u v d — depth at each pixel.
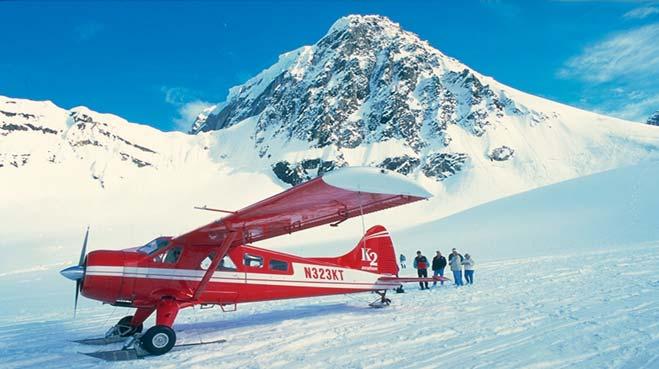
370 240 10.66
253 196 127.56
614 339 5.94
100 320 11.68
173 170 156.00
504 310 8.72
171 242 8.12
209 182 143.88
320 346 6.93
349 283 10.09
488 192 117.06
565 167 127.62
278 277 9.20
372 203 7.45
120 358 6.95
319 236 83.50
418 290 14.07
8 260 68.94
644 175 56.88
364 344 6.82
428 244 43.78
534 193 63.91
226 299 8.65
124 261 7.79
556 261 19.31
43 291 29.88
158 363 6.55
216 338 8.08
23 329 10.55
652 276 11.50
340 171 6.20
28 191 127.00
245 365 6.16
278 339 7.64
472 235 45.41
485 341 6.43
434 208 110.56
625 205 44.81
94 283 7.59
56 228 98.75
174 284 8.02
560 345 5.90
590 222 40.12
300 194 6.61
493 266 20.30
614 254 19.69
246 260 8.92
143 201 126.56
